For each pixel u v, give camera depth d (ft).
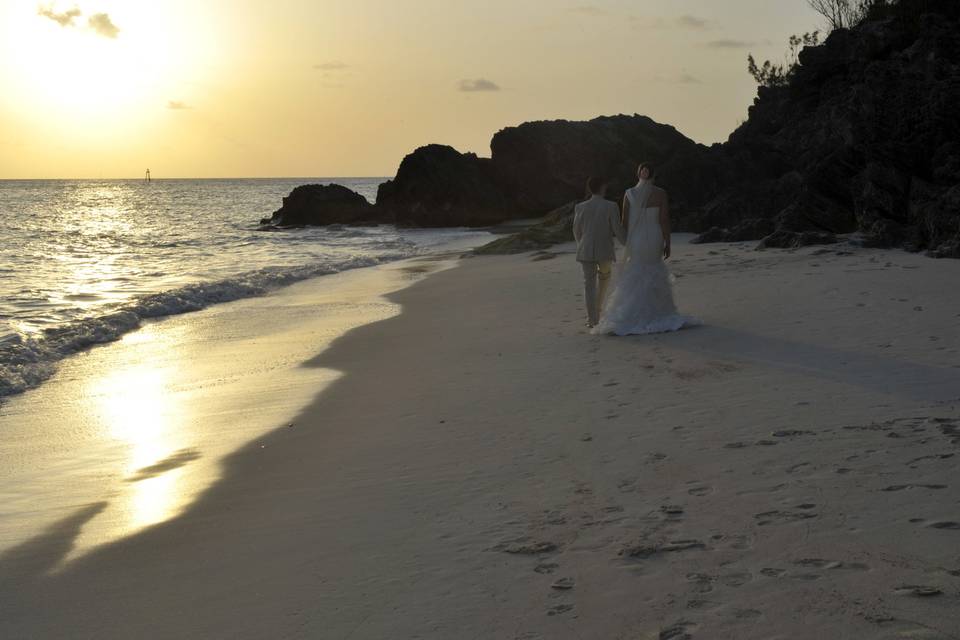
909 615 9.53
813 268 43.57
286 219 169.07
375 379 27.96
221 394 27.43
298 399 25.93
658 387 22.43
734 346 26.63
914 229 50.78
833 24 125.59
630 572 11.57
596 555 12.30
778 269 44.32
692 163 102.27
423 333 36.99
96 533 15.65
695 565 11.54
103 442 22.53
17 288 63.00
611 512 13.99
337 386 27.35
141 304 48.03
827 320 29.35
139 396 27.89
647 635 9.84
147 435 22.90
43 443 22.74
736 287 38.86
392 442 20.13
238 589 12.55
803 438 16.71
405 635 10.53
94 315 47.98
